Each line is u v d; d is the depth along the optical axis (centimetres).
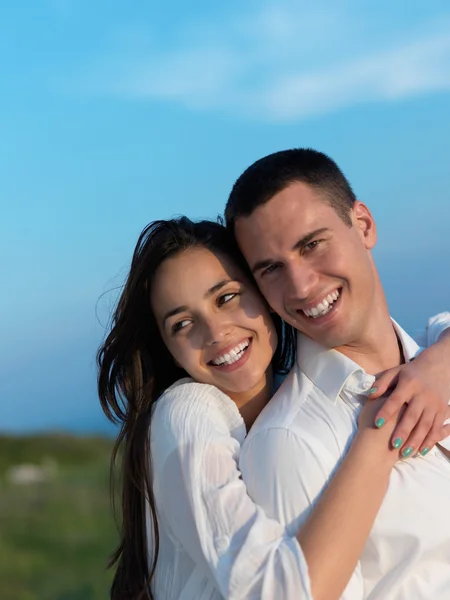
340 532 249
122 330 314
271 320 308
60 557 1024
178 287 295
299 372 294
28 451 1653
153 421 292
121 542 316
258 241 282
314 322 283
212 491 263
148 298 308
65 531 1124
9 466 1576
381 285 304
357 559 251
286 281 281
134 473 294
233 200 292
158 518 286
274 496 264
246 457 275
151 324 315
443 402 277
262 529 253
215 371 298
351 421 276
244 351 300
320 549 246
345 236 283
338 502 254
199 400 289
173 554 282
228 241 302
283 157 286
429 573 268
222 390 305
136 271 305
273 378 329
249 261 289
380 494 259
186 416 282
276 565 244
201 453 271
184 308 295
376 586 268
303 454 265
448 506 270
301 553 245
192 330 299
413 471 271
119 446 322
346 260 280
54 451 1709
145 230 306
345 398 280
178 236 297
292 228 276
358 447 266
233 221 293
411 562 264
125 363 316
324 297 280
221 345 294
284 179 279
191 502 264
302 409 279
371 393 277
